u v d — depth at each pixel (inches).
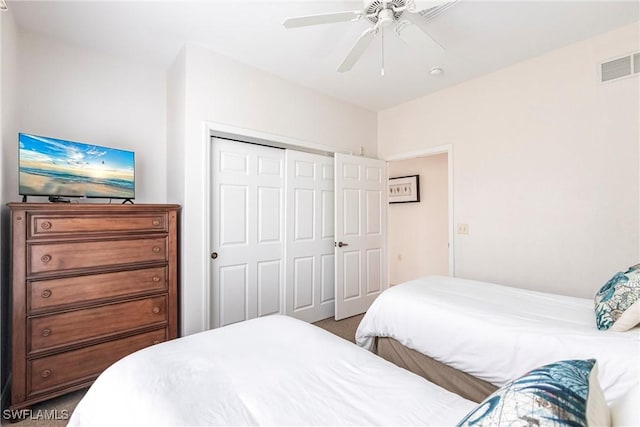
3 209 72.2
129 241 82.2
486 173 114.4
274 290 117.6
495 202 112.0
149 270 85.5
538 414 20.1
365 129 150.1
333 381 39.2
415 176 186.2
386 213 155.3
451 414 32.1
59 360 71.8
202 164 96.3
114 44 95.3
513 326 59.4
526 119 104.1
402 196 194.2
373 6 63.6
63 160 78.2
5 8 61.6
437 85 124.1
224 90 101.0
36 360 69.0
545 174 100.0
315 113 128.3
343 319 134.6
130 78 105.5
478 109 116.9
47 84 90.7
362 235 144.1
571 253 94.7
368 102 143.0
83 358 74.9
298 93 122.2
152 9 78.4
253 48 97.2
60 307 72.0
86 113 97.0
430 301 75.1
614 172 87.2
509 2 75.1
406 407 33.6
